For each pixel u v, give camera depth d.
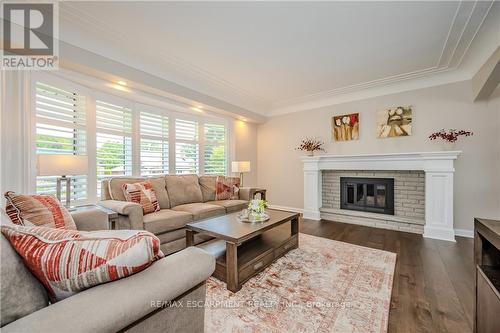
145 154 3.74
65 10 2.13
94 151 3.03
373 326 1.48
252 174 5.63
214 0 1.97
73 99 2.81
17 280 0.71
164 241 2.58
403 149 3.81
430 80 3.57
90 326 0.63
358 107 4.27
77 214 1.82
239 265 2.00
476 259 1.40
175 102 3.86
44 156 2.10
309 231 3.61
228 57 2.99
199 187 3.86
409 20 2.23
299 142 5.05
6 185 2.14
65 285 0.75
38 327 0.60
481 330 1.29
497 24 2.26
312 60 3.06
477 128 3.24
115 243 0.80
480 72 2.91
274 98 4.68
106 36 2.53
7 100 2.16
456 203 3.37
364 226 3.91
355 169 4.09
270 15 2.17
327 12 2.12
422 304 1.72
